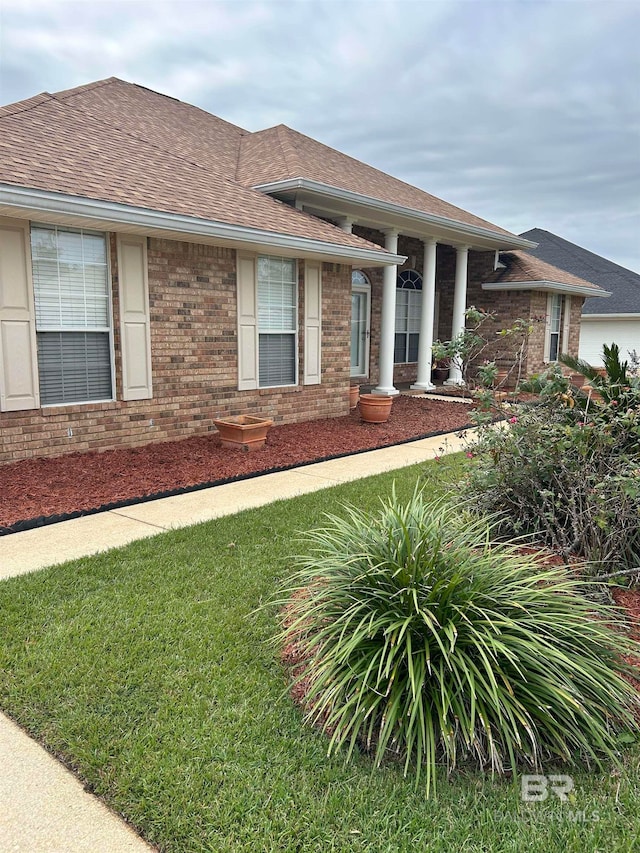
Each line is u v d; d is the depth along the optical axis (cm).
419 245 1580
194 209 737
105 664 292
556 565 374
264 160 1134
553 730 233
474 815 211
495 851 197
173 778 222
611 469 359
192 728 249
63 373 686
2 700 265
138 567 411
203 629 327
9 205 556
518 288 1519
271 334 926
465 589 274
